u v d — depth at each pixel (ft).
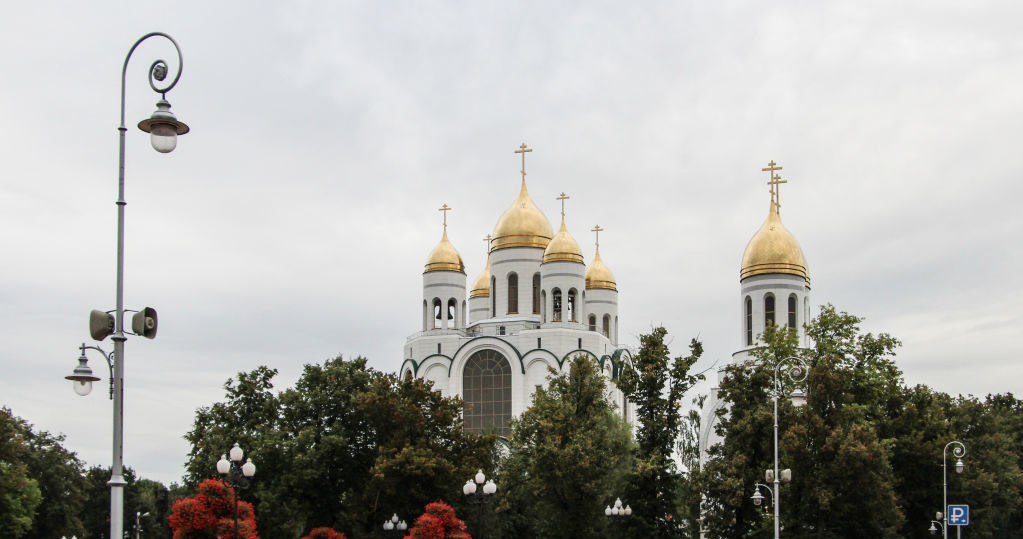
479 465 237.45
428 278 357.82
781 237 323.16
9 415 275.80
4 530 267.80
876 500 221.05
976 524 269.44
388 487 221.05
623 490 244.01
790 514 227.81
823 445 223.51
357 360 248.93
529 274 350.02
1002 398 409.69
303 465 219.82
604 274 406.21
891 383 262.26
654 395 240.32
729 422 241.14
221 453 223.71
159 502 450.71
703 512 241.55
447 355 341.21
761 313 319.27
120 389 101.35
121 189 103.04
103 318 102.78
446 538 188.03
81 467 338.75
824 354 258.98
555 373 260.83
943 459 247.50
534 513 263.08
